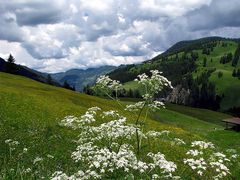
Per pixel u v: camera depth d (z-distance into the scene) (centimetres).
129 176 1158
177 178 1240
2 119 3784
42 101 5409
